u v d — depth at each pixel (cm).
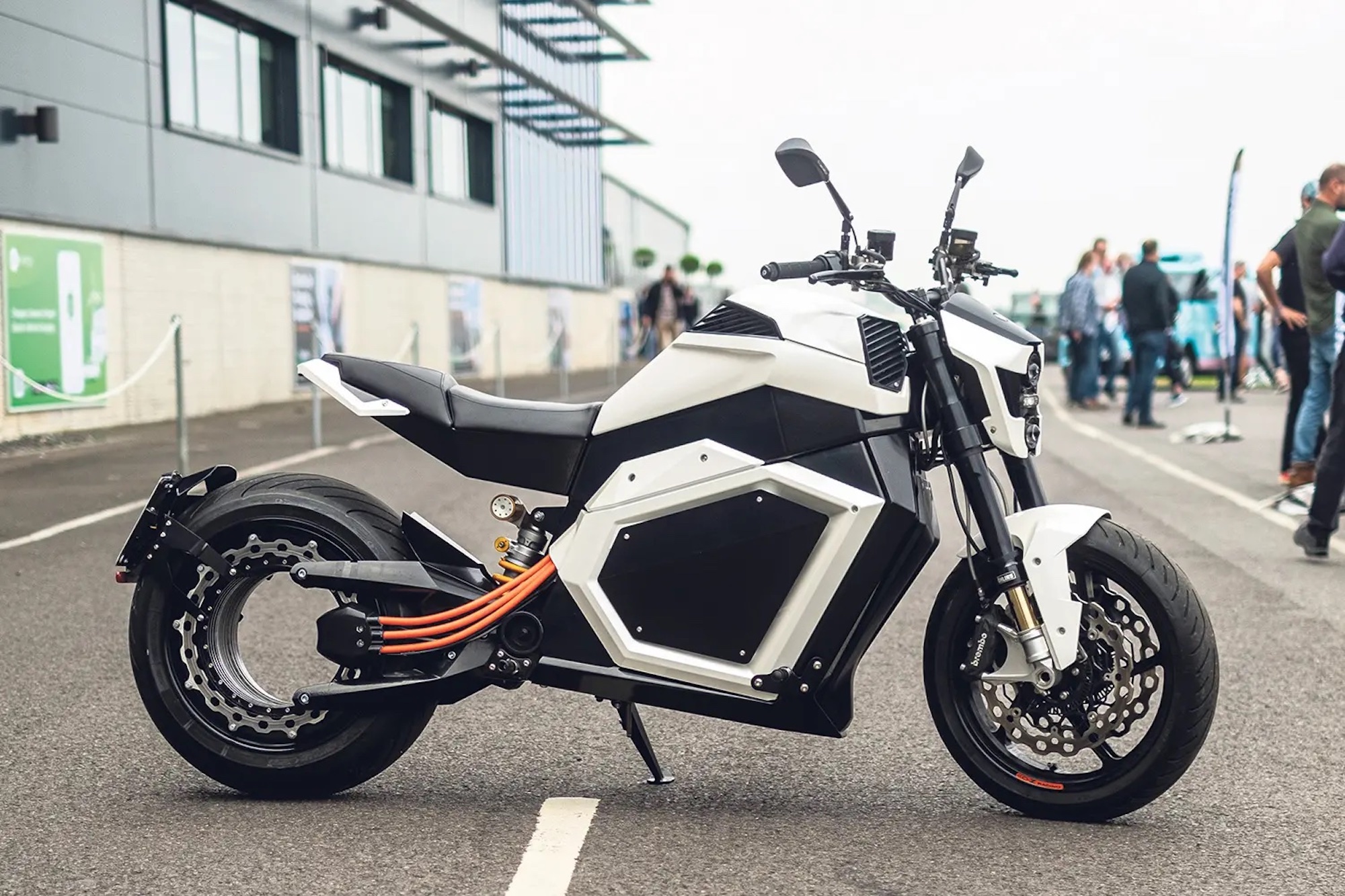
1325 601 711
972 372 390
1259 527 959
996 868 355
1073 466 1332
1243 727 492
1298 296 1154
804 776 435
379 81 2895
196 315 1964
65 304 1593
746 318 395
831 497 382
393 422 406
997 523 389
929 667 407
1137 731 477
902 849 369
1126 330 1812
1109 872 353
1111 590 471
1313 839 379
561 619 399
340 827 383
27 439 1512
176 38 2030
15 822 386
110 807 399
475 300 3259
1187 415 2006
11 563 810
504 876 346
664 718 502
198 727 407
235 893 334
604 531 395
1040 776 396
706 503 391
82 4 1717
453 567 414
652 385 398
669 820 390
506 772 436
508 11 3659
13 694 527
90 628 642
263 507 410
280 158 2320
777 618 390
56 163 1662
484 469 405
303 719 408
